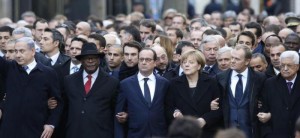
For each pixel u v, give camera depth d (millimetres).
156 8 35625
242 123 16078
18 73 16359
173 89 16188
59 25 21281
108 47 18328
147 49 16281
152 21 20750
